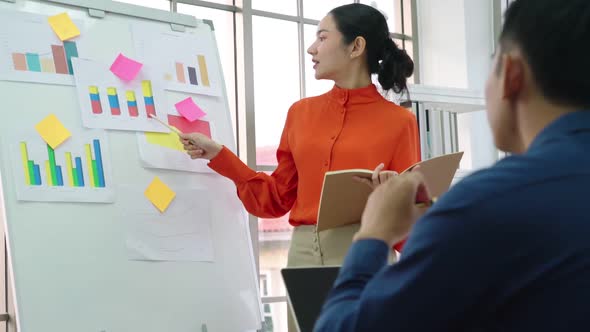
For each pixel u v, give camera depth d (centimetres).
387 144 196
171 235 193
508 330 60
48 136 179
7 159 171
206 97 217
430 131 320
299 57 335
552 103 66
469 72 370
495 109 71
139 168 194
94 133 188
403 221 72
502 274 59
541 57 65
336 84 208
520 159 64
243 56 308
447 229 61
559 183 60
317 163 198
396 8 390
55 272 171
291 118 212
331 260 191
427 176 175
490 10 382
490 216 60
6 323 236
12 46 180
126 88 198
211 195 206
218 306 197
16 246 167
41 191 174
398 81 212
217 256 202
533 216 59
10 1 184
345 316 64
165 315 187
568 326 57
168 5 294
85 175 183
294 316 90
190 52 218
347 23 201
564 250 58
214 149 202
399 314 60
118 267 181
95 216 181
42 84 183
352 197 172
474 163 373
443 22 380
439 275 60
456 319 61
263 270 312
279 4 331
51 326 167
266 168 315
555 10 64
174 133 204
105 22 201
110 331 176
